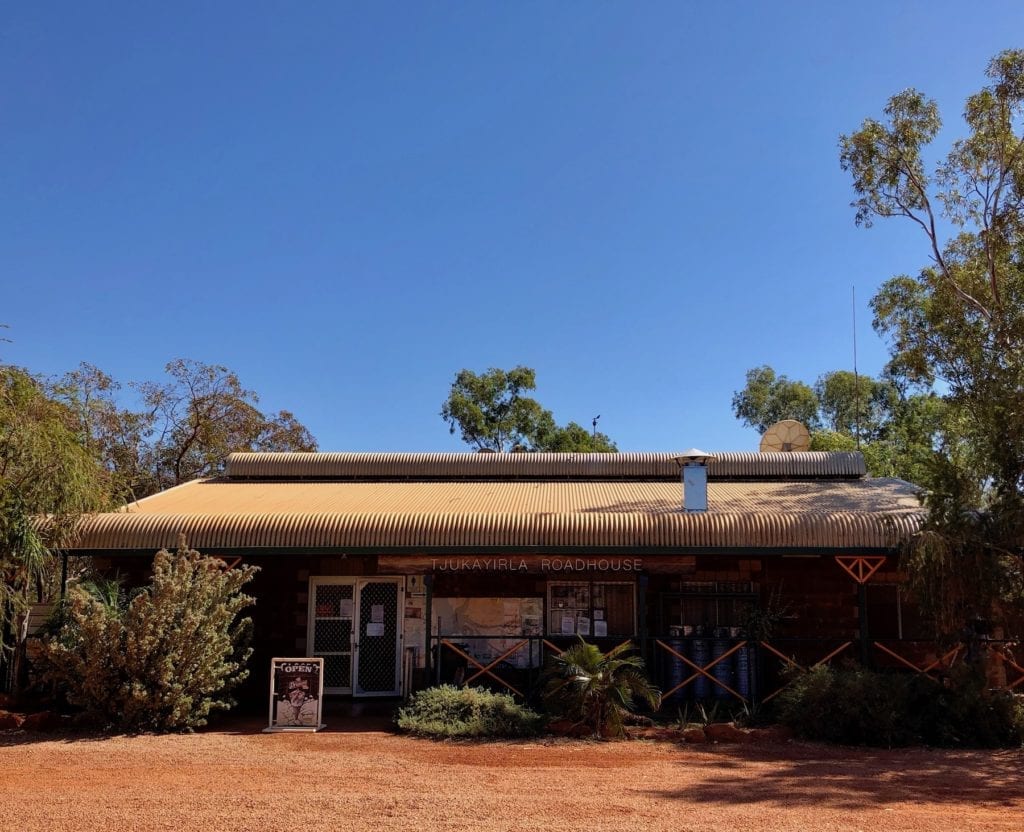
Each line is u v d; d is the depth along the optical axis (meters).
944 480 13.77
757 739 12.59
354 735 13.02
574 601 16.86
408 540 14.47
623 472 20.58
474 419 44.34
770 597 16.39
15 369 14.79
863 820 8.25
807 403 52.78
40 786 9.66
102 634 13.18
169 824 8.05
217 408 33.50
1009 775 10.41
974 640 13.59
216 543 14.68
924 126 20.98
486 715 13.16
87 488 15.07
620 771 10.59
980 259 21.48
